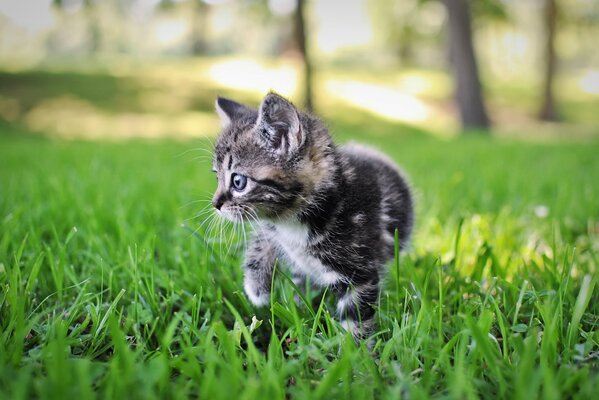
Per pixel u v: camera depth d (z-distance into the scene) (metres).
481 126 3.21
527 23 6.70
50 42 7.94
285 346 0.62
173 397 0.53
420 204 0.89
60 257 0.65
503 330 0.57
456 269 0.70
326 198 0.65
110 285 0.64
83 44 7.97
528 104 5.28
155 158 1.46
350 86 4.93
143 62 5.44
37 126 2.97
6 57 6.58
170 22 8.27
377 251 0.66
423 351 0.57
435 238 0.81
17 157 1.47
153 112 3.47
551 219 0.84
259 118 0.65
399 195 0.73
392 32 5.89
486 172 1.17
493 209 0.91
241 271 0.69
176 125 3.19
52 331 0.58
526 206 0.90
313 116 0.69
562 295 0.62
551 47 4.58
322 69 5.88
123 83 4.05
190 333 0.60
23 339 0.57
